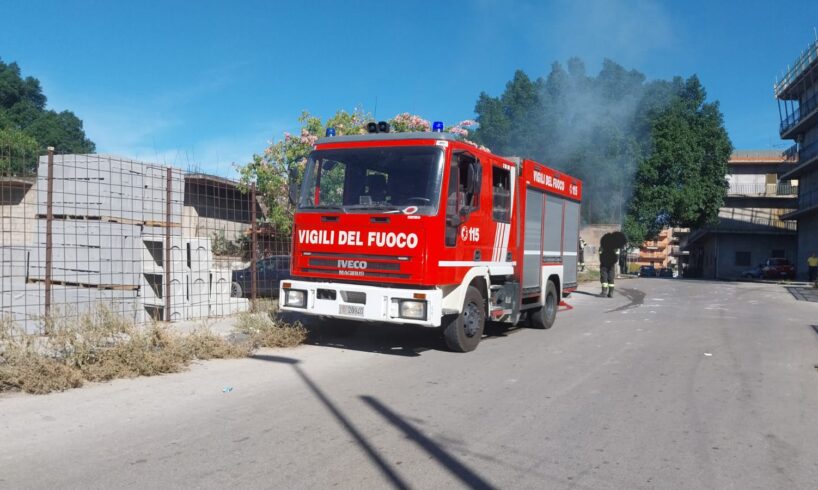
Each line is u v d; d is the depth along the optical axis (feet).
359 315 27.63
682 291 80.43
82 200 46.93
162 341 25.80
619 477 14.53
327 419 18.42
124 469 14.20
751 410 20.67
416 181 27.40
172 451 15.43
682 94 141.49
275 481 13.70
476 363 27.48
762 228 173.78
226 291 38.58
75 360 22.31
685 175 135.74
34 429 16.87
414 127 58.85
